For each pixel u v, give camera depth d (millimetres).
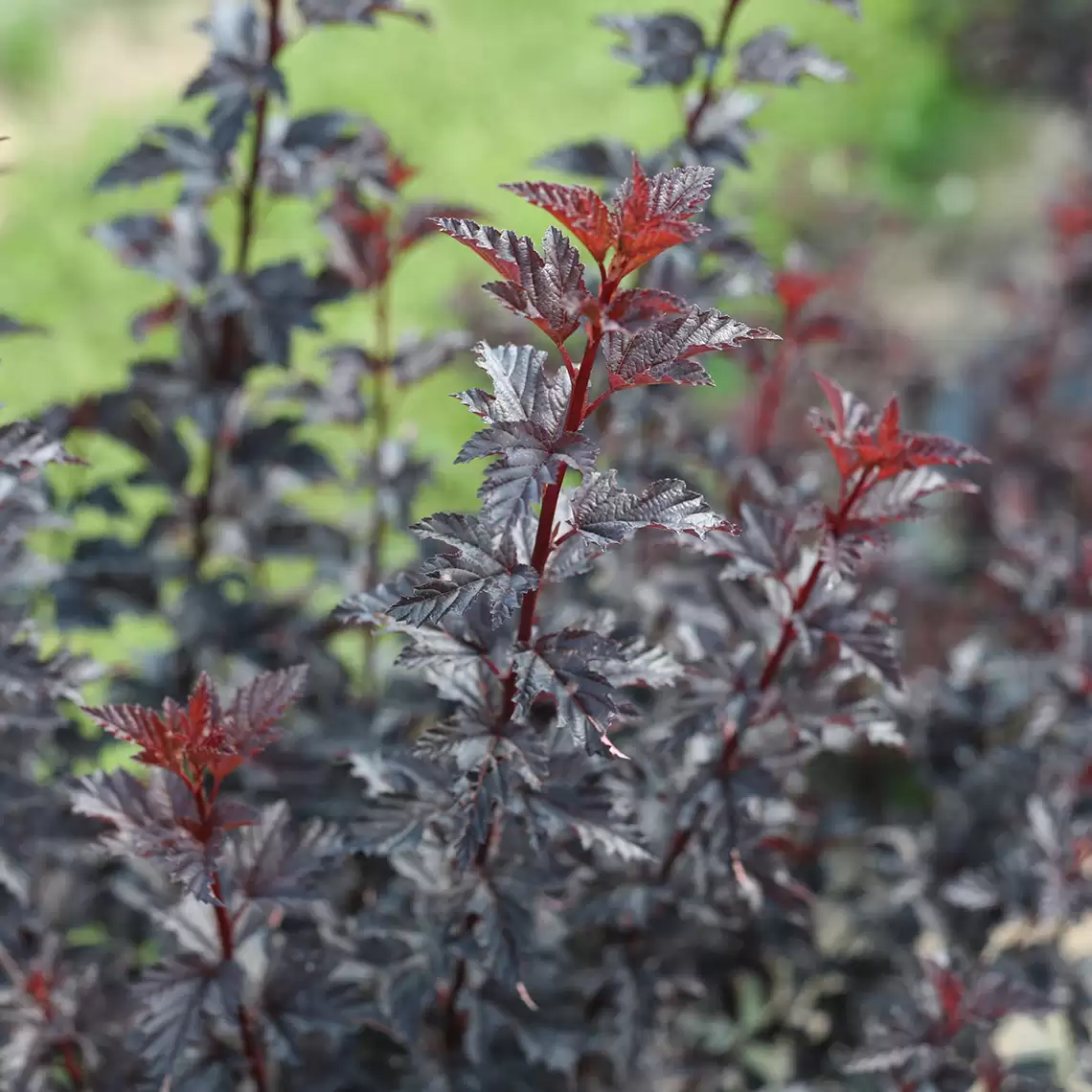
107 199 4324
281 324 2000
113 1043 1855
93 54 5000
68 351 3826
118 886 1909
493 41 5344
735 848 1824
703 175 1665
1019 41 5809
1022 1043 2193
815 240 3754
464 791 1712
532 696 1688
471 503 3404
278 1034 1791
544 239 1655
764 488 2031
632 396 2035
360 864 1984
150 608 2076
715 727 1807
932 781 2133
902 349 3268
